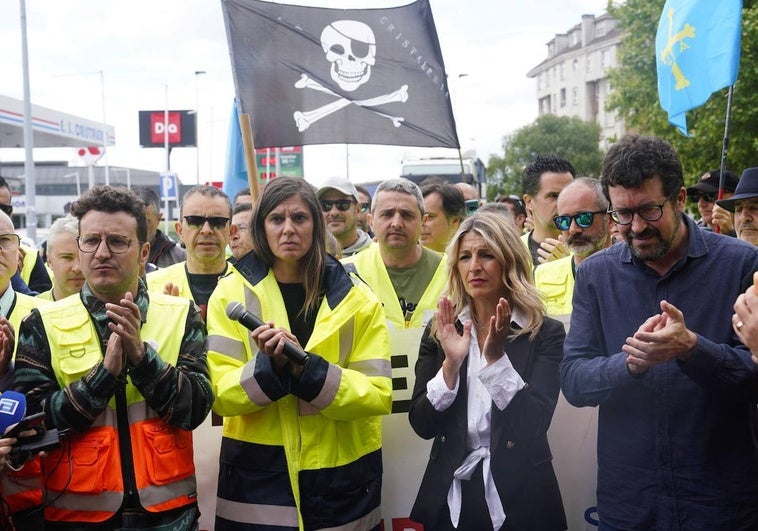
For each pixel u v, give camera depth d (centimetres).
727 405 264
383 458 386
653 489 270
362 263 476
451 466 312
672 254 278
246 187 620
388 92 507
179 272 473
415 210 458
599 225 420
